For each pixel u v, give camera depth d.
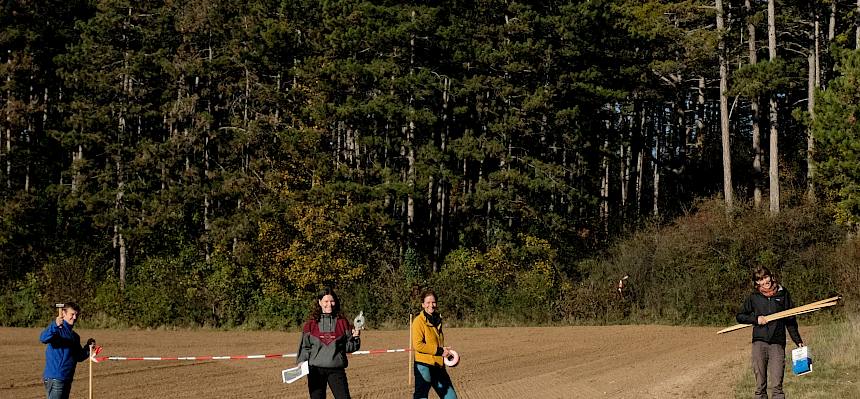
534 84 41.31
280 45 41.06
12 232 40.91
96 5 43.38
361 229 38.44
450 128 43.88
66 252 42.03
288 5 42.47
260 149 41.25
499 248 39.03
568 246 41.59
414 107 40.53
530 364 20.09
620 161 51.91
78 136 40.53
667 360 20.41
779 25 45.59
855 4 44.28
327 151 42.91
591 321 37.09
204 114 40.09
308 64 40.56
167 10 42.12
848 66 33.28
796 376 15.28
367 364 19.34
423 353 10.27
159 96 44.22
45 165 46.50
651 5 41.22
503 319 36.91
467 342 26.92
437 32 37.81
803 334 24.92
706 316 36.31
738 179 51.56
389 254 40.00
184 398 14.49
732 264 37.28
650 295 38.12
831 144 33.28
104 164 45.28
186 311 36.06
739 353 21.45
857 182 33.22
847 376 14.98
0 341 27.14
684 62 43.19
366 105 38.06
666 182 56.56
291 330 34.44
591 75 40.00
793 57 50.72
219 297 36.34
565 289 38.25
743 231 38.81
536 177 39.97
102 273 41.19
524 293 37.59
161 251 41.09
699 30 40.62
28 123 43.38
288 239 37.78
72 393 15.06
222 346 25.88
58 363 10.13
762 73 36.78
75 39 46.16
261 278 36.97
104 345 26.20
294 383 16.39
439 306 36.69
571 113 39.41
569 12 39.38
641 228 44.75
